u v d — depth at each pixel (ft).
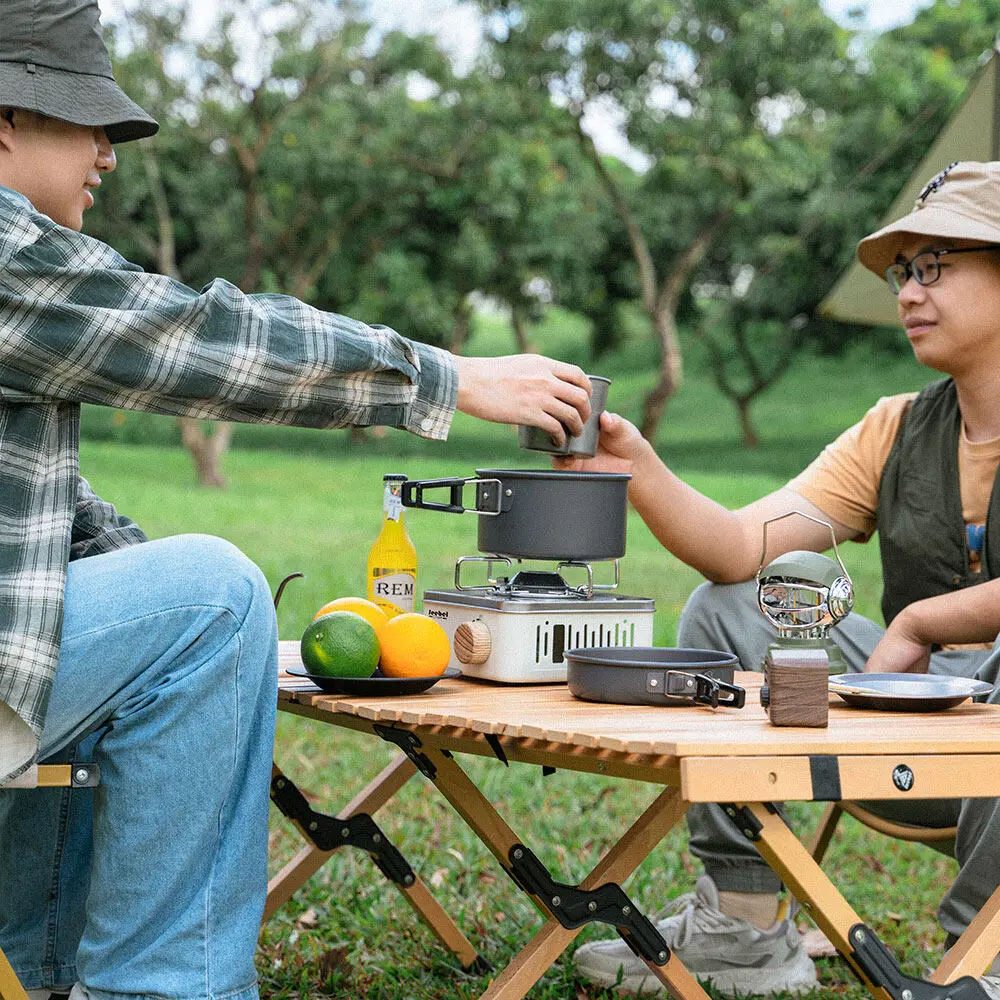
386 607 7.25
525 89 76.59
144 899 5.34
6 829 6.66
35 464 5.53
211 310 5.67
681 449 94.27
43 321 5.45
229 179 79.15
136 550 5.65
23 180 6.04
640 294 103.04
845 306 31.04
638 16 74.18
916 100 83.25
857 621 8.18
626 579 28.89
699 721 5.28
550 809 12.11
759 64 77.41
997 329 7.67
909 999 4.93
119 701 5.47
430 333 86.48
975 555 7.91
